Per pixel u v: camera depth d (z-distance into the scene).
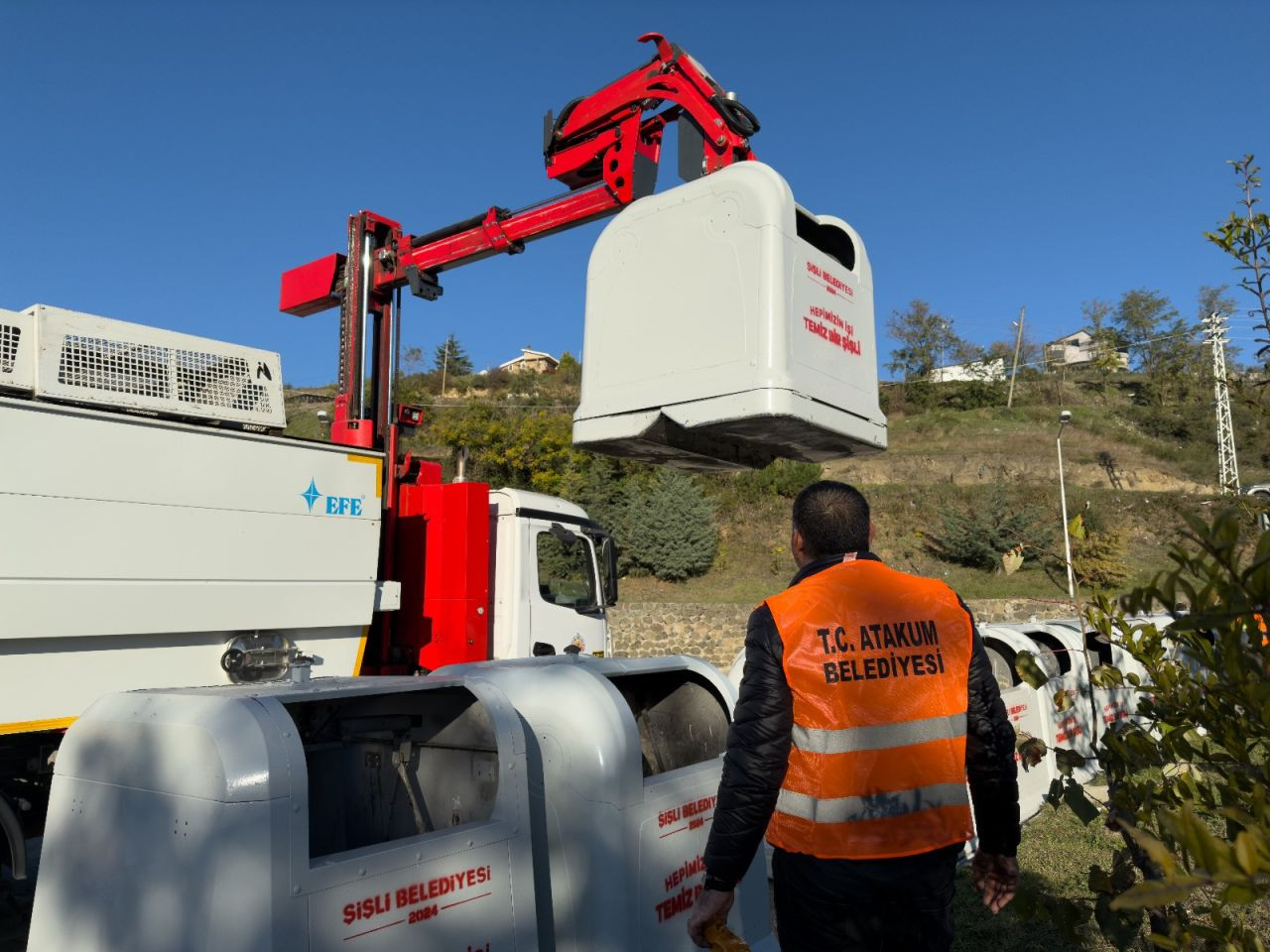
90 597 4.45
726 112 4.46
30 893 4.80
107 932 2.44
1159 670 1.94
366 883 2.38
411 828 3.22
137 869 2.39
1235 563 1.25
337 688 2.81
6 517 4.21
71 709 4.43
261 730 2.31
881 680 2.23
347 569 5.65
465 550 6.36
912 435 37.84
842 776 2.18
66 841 2.58
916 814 2.19
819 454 3.65
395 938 2.42
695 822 3.38
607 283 3.47
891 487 28.89
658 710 4.14
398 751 3.30
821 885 2.16
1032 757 2.46
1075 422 38.97
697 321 3.18
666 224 3.34
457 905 2.60
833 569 2.39
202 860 2.24
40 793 4.75
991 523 24.20
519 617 6.89
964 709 2.31
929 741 2.24
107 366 4.82
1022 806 6.56
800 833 2.20
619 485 25.97
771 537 25.39
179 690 2.76
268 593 5.19
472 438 29.50
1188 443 36.47
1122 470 31.78
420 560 6.55
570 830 3.09
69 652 4.45
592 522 7.71
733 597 21.94
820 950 2.18
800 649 2.23
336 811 3.50
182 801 2.32
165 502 4.77
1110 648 8.00
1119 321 60.59
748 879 3.63
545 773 3.15
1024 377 53.31
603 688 3.22
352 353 6.71
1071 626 8.60
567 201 5.90
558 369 57.84
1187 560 1.33
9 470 4.24
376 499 5.89
